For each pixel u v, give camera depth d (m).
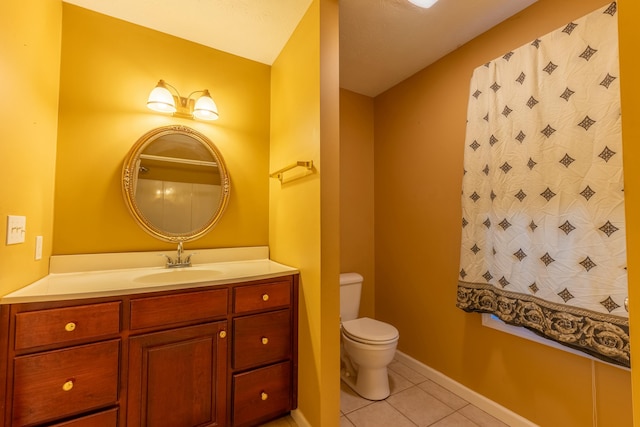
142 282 1.36
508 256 1.58
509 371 1.63
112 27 1.68
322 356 1.43
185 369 1.34
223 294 1.43
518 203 1.55
